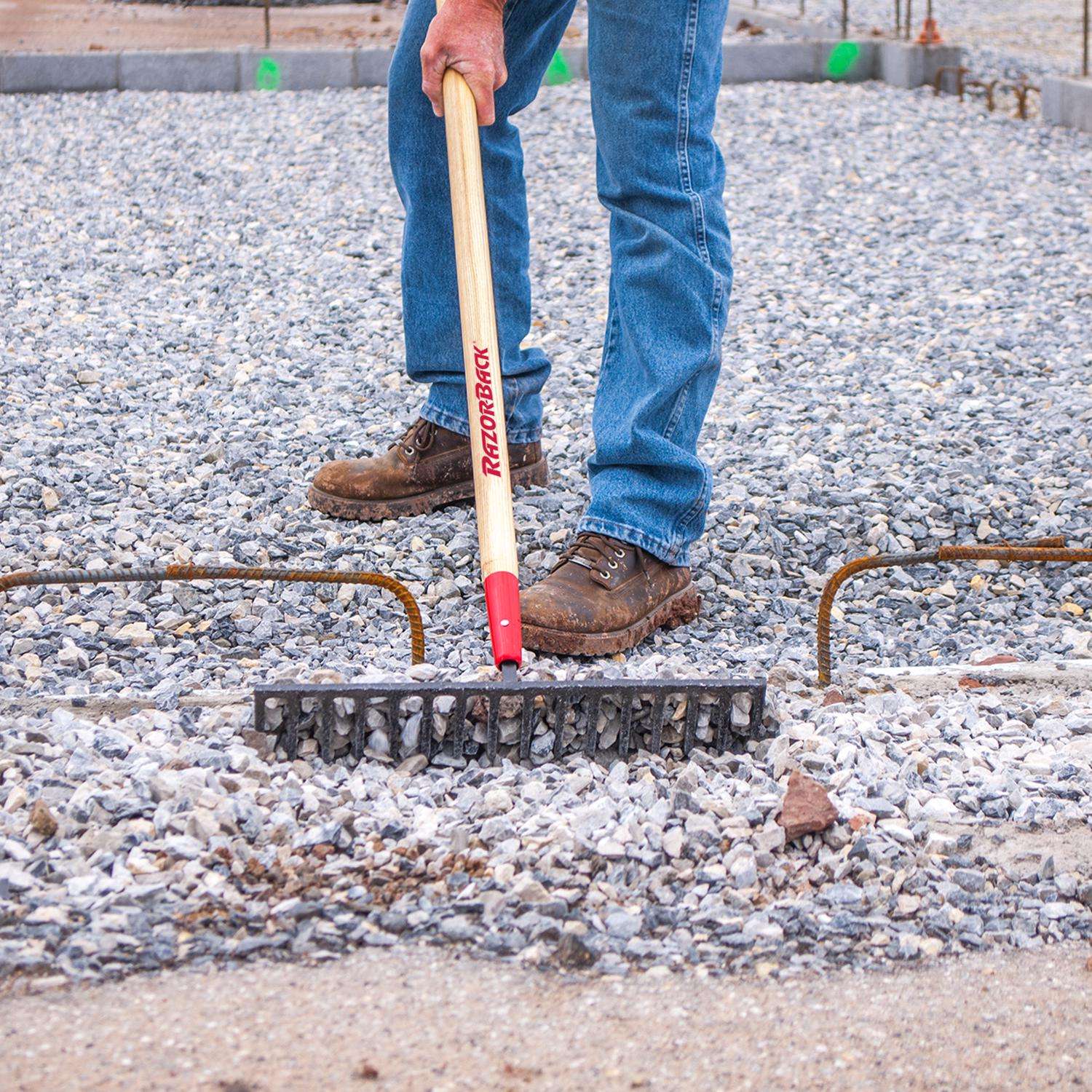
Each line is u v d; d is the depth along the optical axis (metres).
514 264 3.02
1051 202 6.05
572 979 1.67
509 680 2.10
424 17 2.79
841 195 6.13
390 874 1.82
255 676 2.39
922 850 1.94
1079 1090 1.52
